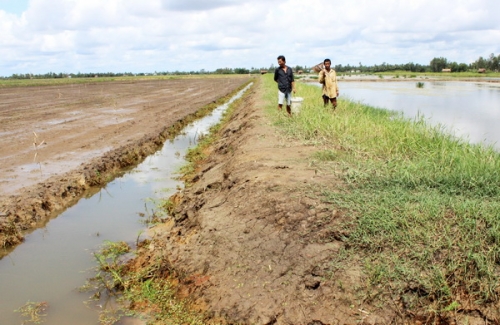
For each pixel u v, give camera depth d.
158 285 4.83
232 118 17.94
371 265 3.86
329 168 6.42
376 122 10.12
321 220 4.53
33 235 6.51
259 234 4.71
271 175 6.11
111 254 5.71
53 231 6.65
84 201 8.04
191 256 4.97
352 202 4.75
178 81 63.34
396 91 33.91
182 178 9.51
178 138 14.76
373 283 3.70
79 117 17.98
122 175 9.81
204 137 14.67
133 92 35.84
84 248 6.04
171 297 4.56
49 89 39.75
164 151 12.54
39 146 11.75
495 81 54.09
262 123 11.38
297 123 10.52
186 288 4.58
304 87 24.34
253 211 5.16
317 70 12.94
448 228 4.03
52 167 9.52
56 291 4.95
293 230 4.54
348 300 3.65
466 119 16.34
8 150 11.20
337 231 4.30
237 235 4.87
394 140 7.85
